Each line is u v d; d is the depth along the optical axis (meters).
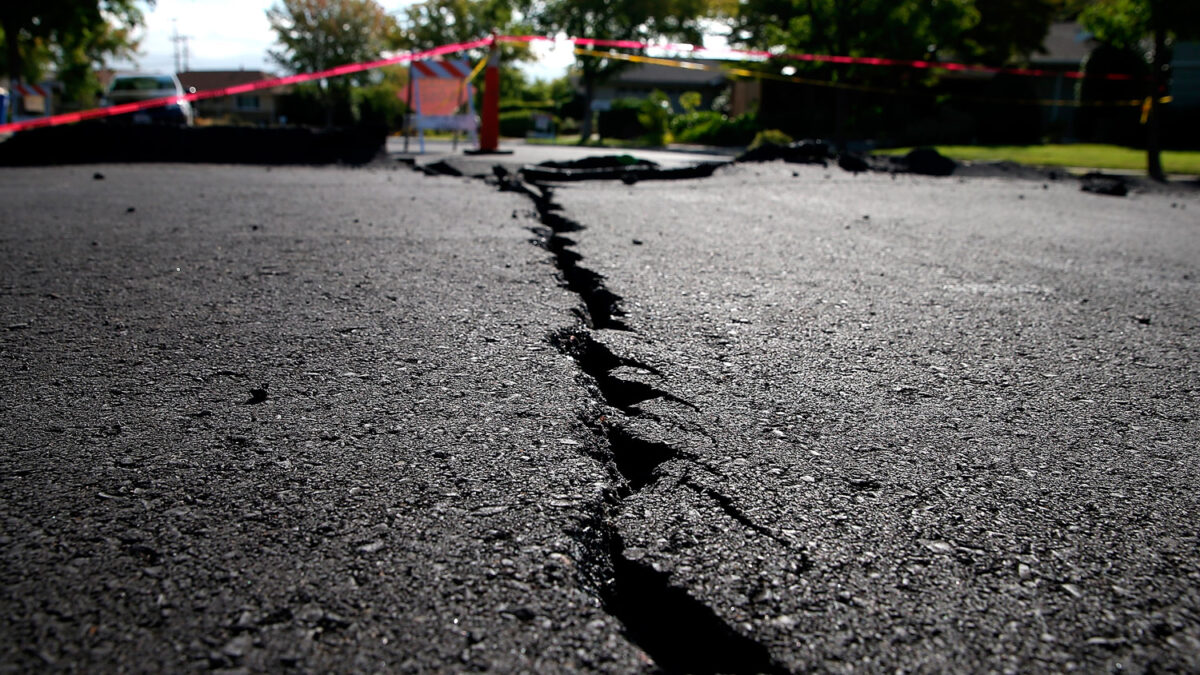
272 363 2.38
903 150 21.97
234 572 1.33
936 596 1.34
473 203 6.29
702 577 1.37
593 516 1.55
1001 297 3.56
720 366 2.50
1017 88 27.27
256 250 4.06
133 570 1.33
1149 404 2.28
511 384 2.25
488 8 45.50
